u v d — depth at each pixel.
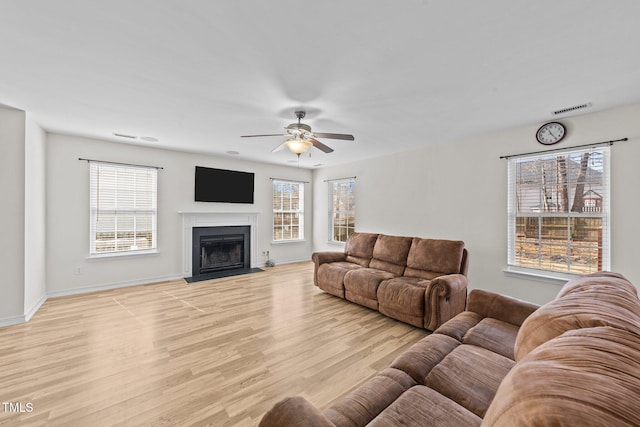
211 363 2.13
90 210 3.93
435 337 1.71
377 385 1.25
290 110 2.79
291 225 6.34
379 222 5.03
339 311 3.28
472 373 1.31
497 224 3.50
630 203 2.59
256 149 4.57
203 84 2.23
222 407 1.66
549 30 1.56
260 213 5.81
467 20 1.49
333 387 1.86
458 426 0.99
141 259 4.37
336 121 3.11
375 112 2.83
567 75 2.07
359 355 2.28
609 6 1.37
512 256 3.41
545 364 0.61
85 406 1.65
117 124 3.26
